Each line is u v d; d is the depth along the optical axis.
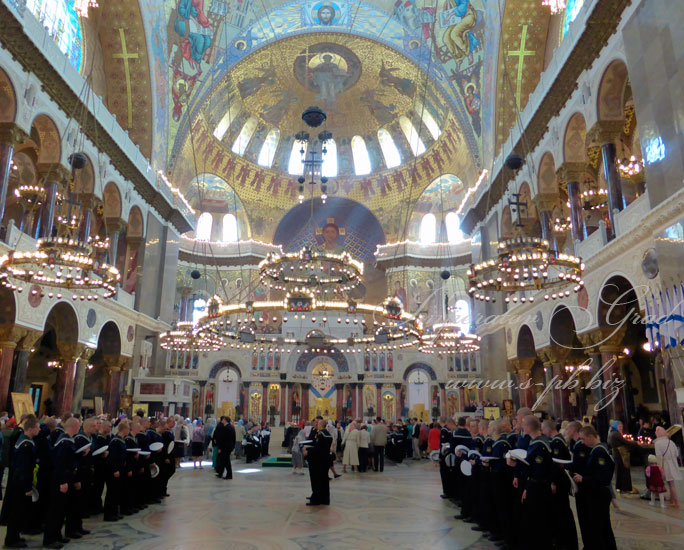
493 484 7.66
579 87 18.23
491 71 27.06
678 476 10.61
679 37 12.45
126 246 28.25
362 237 43.09
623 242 15.12
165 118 29.91
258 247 40.22
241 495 12.00
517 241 14.19
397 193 40.88
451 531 8.41
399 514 9.80
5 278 14.73
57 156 19.48
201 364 35.34
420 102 35.88
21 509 7.22
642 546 7.39
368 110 39.22
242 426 22.38
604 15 15.65
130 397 26.17
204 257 39.53
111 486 9.03
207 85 32.12
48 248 13.56
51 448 8.27
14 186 23.27
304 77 36.75
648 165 13.75
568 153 19.70
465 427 10.72
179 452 17.20
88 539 7.76
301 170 41.47
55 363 22.05
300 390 37.44
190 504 10.75
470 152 31.05
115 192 24.97
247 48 32.69
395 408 36.12
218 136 37.09
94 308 23.27
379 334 24.27
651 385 21.33
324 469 10.88
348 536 8.04
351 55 34.91
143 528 8.49
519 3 24.33
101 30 26.23
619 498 11.55
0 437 9.80
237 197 40.16
